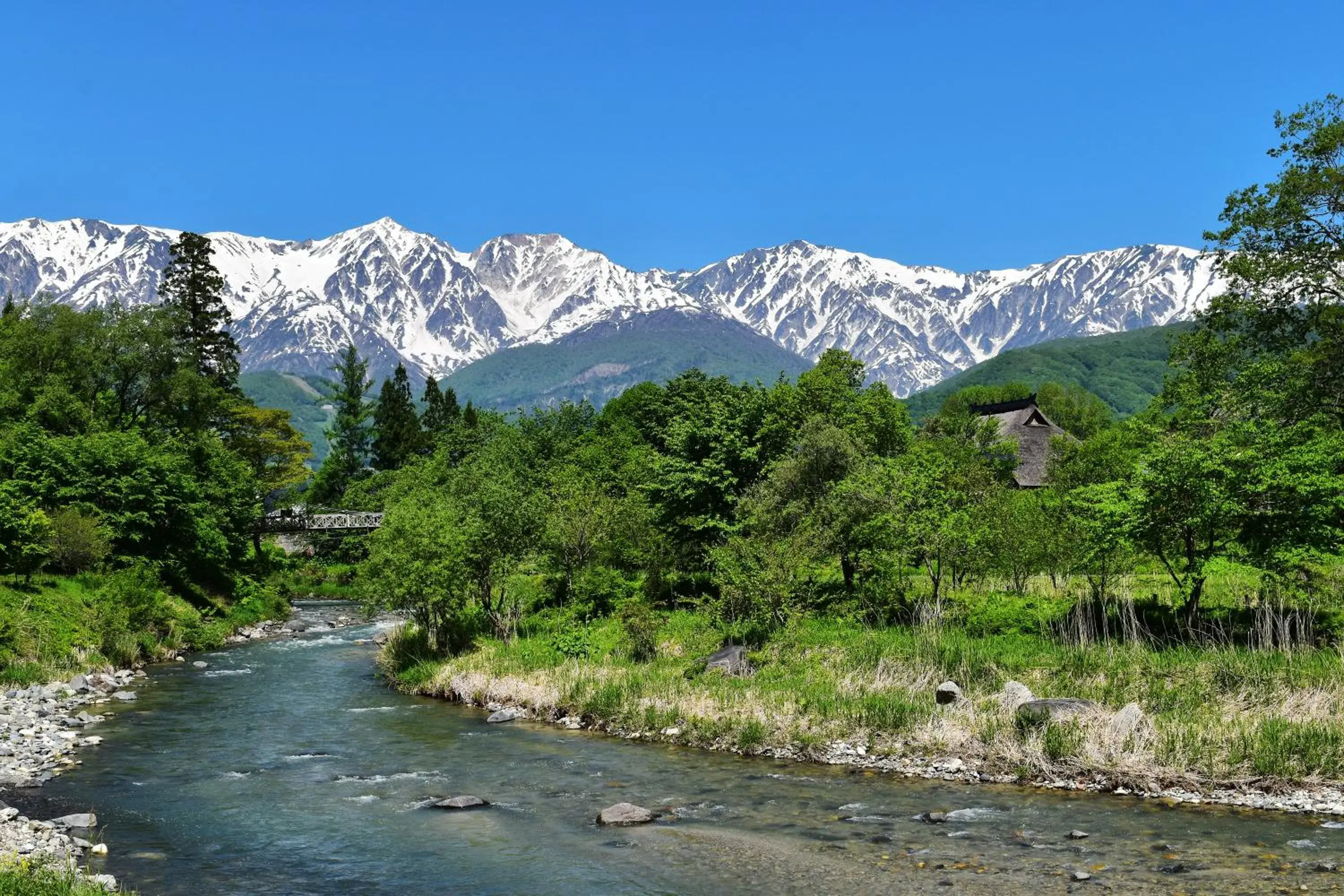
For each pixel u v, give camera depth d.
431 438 115.19
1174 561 28.00
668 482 43.97
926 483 33.38
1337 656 22.41
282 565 80.62
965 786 18.36
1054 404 127.12
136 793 18.91
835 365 69.38
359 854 15.14
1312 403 32.19
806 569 31.48
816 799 17.75
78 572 42.22
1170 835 15.10
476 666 30.92
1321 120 34.41
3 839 15.30
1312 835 14.92
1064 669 23.62
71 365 61.81
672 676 27.23
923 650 25.94
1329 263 34.47
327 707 28.42
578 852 15.06
